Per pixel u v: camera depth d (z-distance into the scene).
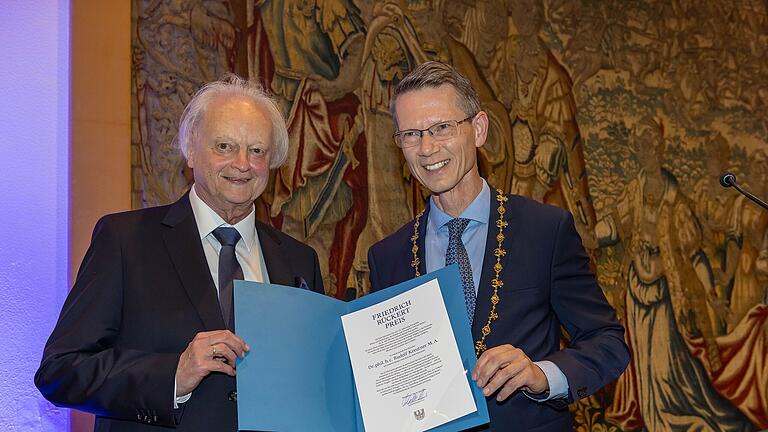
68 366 2.27
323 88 4.19
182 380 2.19
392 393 2.28
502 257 2.60
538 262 2.58
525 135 4.79
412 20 4.52
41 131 3.41
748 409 5.17
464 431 2.43
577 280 2.60
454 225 2.69
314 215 4.09
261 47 4.02
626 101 5.16
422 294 2.36
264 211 3.95
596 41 5.12
